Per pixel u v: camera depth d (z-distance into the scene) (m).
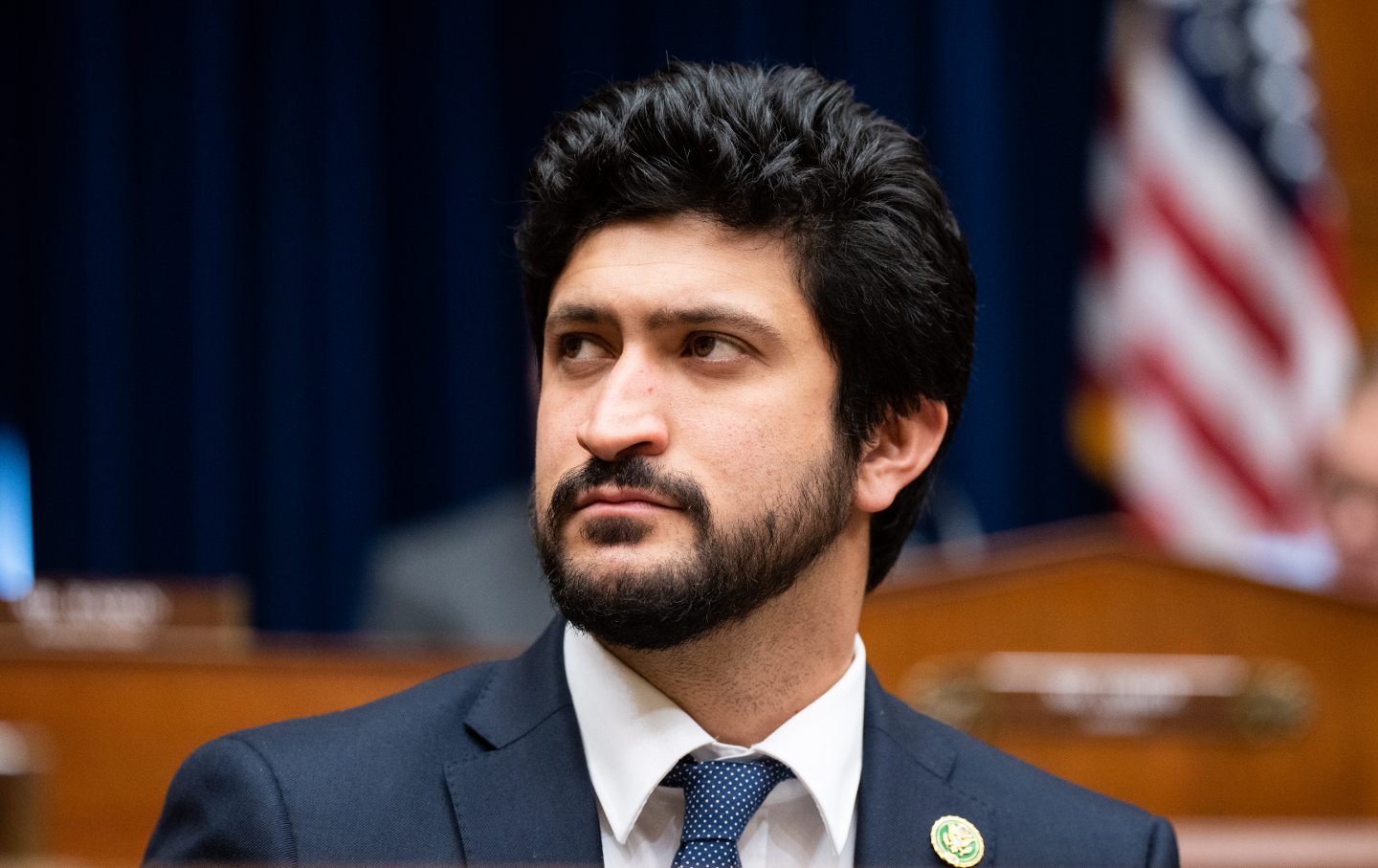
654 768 4.24
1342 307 10.85
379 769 4.29
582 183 4.28
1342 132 11.02
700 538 4.02
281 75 11.45
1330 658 6.69
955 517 10.44
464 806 4.25
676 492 4.01
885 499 4.55
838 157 4.38
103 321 11.32
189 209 11.40
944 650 6.69
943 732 4.95
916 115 11.42
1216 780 6.68
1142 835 4.77
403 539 9.56
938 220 4.68
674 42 11.52
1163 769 6.67
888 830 4.48
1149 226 11.02
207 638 6.97
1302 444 10.70
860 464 4.48
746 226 4.20
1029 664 6.68
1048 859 4.62
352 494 11.35
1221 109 11.05
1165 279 10.95
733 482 4.07
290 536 11.34
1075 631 6.70
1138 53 11.23
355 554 11.33
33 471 11.43
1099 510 11.57
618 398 4.04
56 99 11.47
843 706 4.49
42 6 11.46
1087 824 4.75
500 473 11.48
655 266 4.14
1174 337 10.90
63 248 11.42
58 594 7.00
